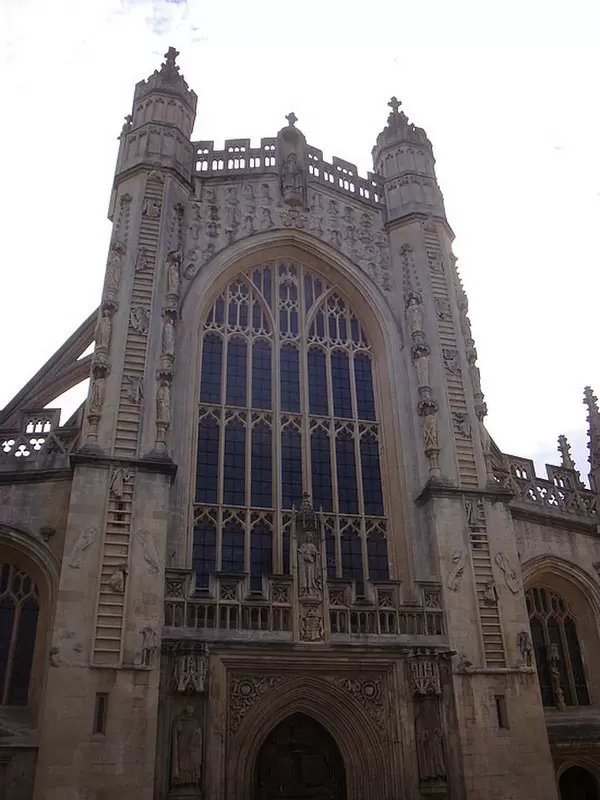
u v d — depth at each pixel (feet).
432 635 80.28
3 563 78.38
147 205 100.17
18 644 75.05
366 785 72.54
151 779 65.31
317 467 94.94
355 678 76.54
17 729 68.90
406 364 101.91
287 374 100.63
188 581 75.72
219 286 103.09
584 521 103.30
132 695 68.08
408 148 124.06
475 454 94.27
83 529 74.59
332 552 89.40
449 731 75.66
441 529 86.58
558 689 90.53
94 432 80.64
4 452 82.79
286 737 75.46
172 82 115.96
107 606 71.46
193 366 94.12
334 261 109.40
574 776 86.58
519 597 85.25
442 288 108.37
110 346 87.25
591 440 112.27
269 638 74.79
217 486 89.45
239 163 115.03
